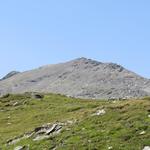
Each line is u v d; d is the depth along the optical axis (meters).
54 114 72.00
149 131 40.00
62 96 101.06
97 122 45.34
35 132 48.25
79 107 74.62
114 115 45.97
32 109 82.75
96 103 77.50
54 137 44.66
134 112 45.38
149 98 51.69
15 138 49.69
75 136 42.94
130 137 39.78
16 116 77.12
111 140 39.97
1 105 90.88
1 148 47.19
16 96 98.19
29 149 43.50
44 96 98.56
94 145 39.69
